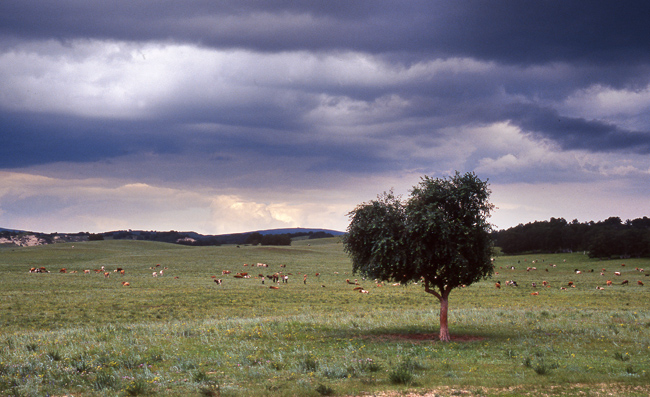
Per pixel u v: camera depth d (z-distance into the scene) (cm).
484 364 1672
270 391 1264
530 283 8288
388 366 1636
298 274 9988
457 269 2364
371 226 2495
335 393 1239
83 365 1600
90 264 11081
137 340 2152
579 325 2712
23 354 1836
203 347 2016
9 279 7188
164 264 11462
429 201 2502
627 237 14475
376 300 5231
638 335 2316
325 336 2392
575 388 1264
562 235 18000
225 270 10344
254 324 2775
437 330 2662
